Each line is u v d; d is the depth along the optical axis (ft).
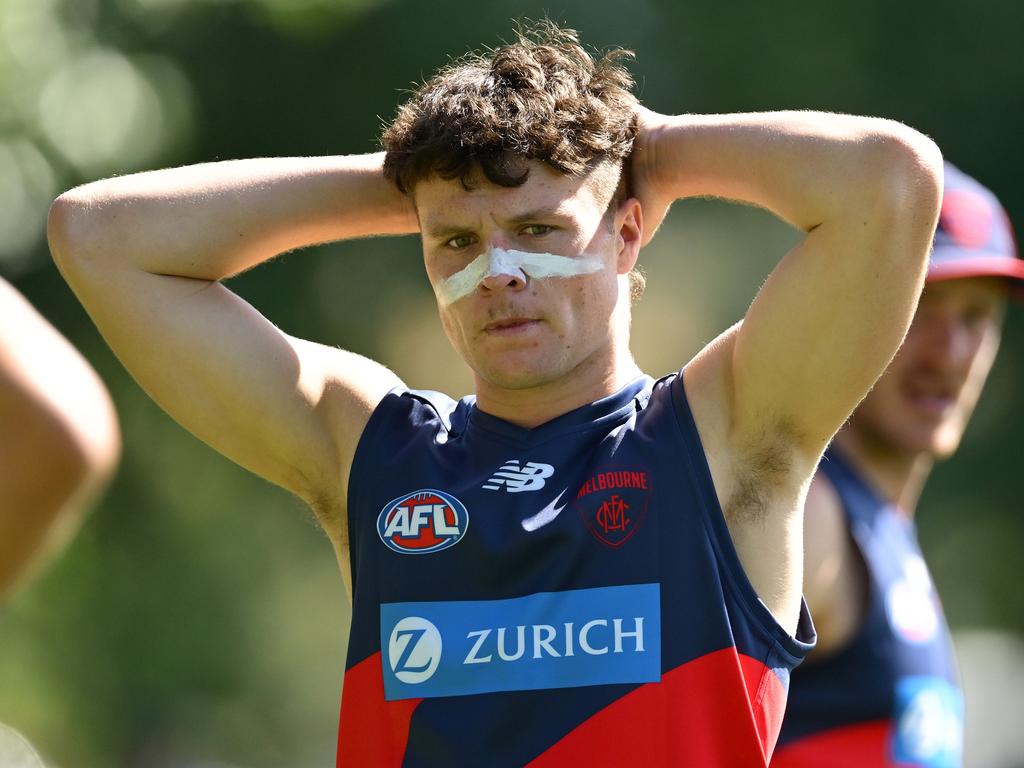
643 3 167.43
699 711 40.42
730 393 42.80
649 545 41.42
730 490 42.37
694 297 171.73
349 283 162.91
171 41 146.82
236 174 46.83
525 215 41.88
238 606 171.94
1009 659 180.34
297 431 45.80
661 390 43.75
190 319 45.65
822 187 41.47
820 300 41.29
